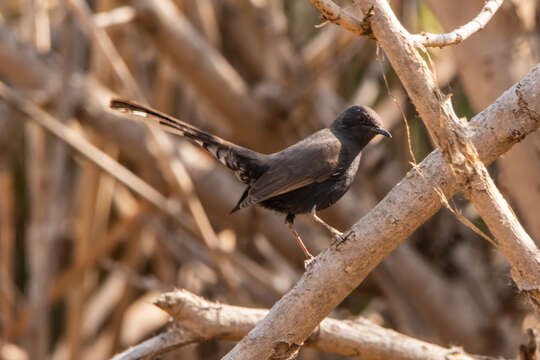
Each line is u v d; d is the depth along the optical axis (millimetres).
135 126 11633
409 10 11734
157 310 16141
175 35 11453
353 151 8242
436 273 12906
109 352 14438
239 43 14609
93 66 12930
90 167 13055
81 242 13195
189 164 12172
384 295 14234
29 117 10531
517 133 4230
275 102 12062
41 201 12758
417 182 4371
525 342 5559
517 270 4125
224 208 12445
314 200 8031
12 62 11750
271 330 4656
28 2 13336
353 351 5695
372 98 14508
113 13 10945
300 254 13078
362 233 4508
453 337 12570
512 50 7715
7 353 13031
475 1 7539
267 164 7957
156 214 13680
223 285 14859
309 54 12969
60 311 19000
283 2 16094
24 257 18094
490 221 4078
